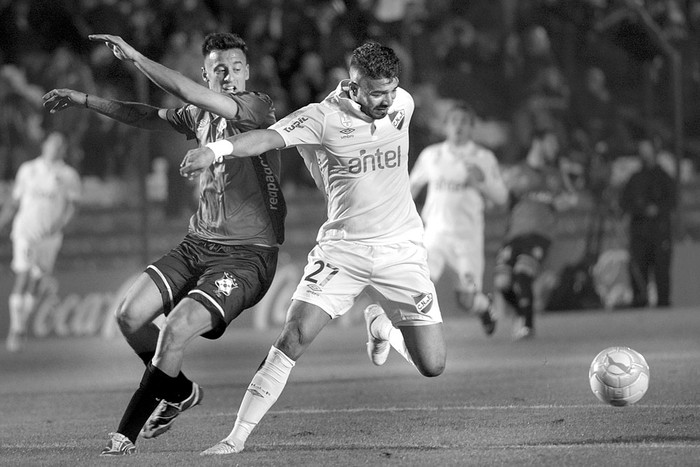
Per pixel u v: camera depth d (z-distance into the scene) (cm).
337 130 2022
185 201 5750
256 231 2152
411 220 2133
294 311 2052
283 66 6253
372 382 3316
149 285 2117
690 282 5922
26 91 6022
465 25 6375
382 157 2062
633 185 5850
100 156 5834
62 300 5700
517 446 1914
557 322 5522
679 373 3067
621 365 2161
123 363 4616
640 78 6238
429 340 2138
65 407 3006
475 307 4472
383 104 1980
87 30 6306
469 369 3556
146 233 5709
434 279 4519
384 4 6469
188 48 6062
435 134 6056
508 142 6169
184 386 2070
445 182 4484
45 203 5522
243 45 2220
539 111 6134
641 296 5881
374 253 2088
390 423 2328
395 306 2130
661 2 6556
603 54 6281
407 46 6300
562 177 4981
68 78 6044
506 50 6312
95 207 5762
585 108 6225
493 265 5903
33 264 5512
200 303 2022
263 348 5041
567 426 2145
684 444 1861
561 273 5853
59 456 1981
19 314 5434
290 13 6319
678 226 5934
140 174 5725
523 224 4866
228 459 1850
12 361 4884
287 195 5881
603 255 5881
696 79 6306
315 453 1903
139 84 5897
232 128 2161
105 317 5703
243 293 2091
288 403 2812
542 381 3070
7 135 5981
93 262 5756
